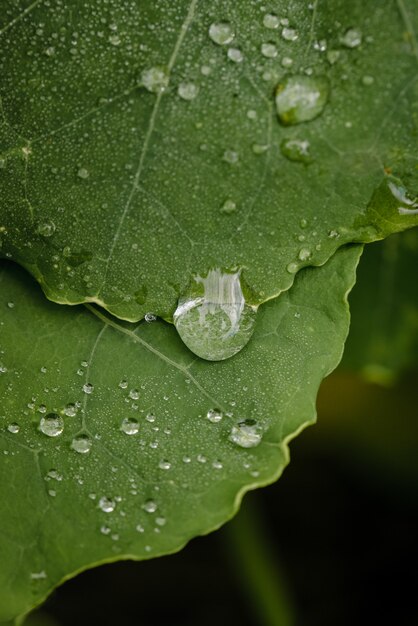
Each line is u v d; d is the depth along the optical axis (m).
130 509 0.19
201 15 0.19
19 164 0.19
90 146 0.19
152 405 0.19
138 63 0.19
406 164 0.19
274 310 0.19
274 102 0.19
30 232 0.19
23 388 0.19
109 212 0.19
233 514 0.19
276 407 0.19
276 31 0.19
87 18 0.19
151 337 0.19
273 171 0.19
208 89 0.19
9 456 0.19
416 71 0.18
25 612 0.19
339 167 0.19
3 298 0.19
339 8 0.19
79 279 0.19
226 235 0.19
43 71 0.19
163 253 0.19
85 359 0.19
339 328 0.19
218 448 0.19
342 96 0.19
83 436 0.19
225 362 0.19
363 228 0.19
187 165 0.19
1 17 0.19
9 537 0.19
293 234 0.19
